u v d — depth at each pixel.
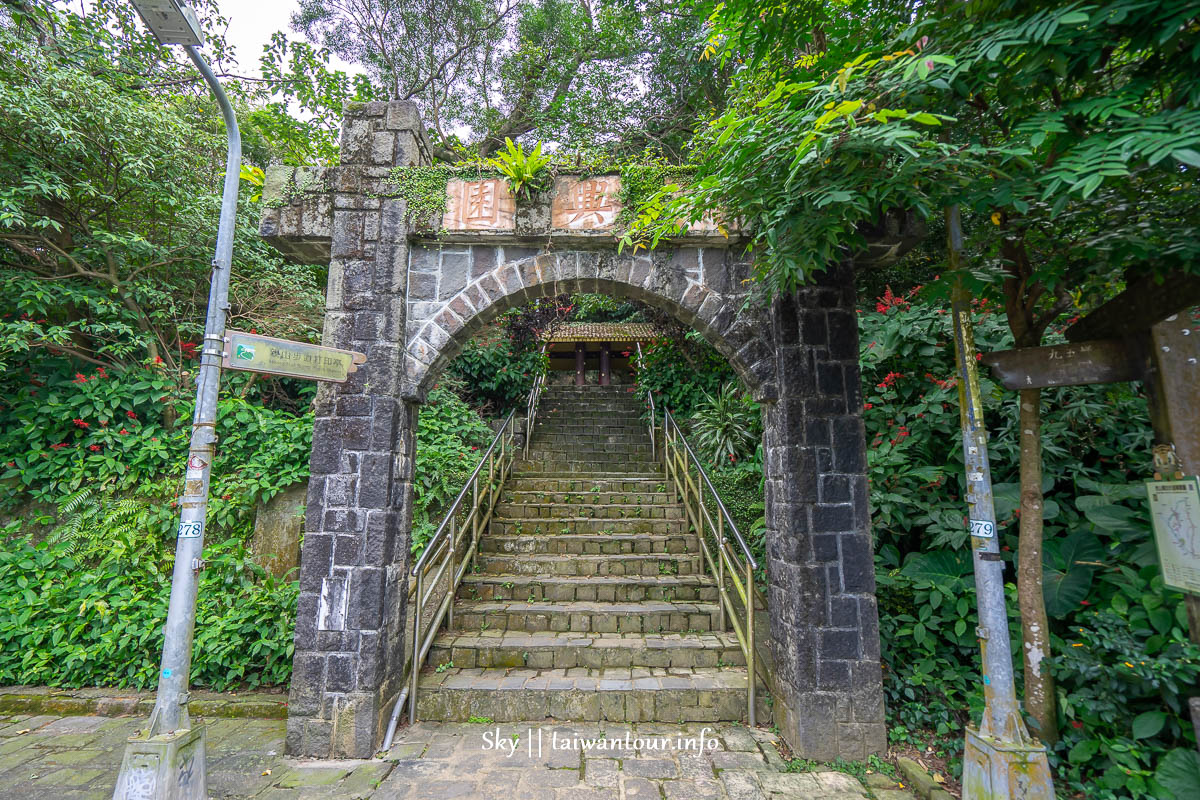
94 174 5.84
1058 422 3.93
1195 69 2.04
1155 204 2.64
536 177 3.87
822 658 3.39
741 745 3.49
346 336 3.71
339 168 3.89
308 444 5.41
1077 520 3.80
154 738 2.68
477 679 3.95
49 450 5.39
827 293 3.70
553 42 9.94
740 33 3.42
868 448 4.54
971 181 2.43
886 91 2.41
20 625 4.38
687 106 8.94
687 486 6.27
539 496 6.42
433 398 7.24
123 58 7.06
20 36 5.74
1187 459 2.49
